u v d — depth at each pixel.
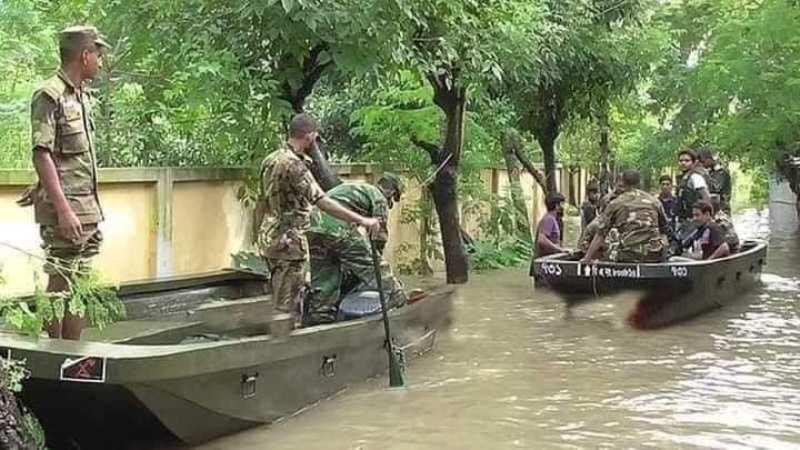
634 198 10.81
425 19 10.25
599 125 19.62
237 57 9.33
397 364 7.21
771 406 6.86
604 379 7.66
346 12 8.84
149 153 10.30
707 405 6.88
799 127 19.20
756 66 18.45
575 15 15.28
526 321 10.37
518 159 17.84
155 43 9.58
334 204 7.07
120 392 4.96
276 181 7.05
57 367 4.82
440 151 13.13
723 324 10.38
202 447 5.65
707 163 14.10
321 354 6.59
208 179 9.62
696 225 12.09
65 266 5.37
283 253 7.10
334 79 10.84
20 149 8.91
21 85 10.17
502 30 11.80
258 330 6.61
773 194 35.97
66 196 5.48
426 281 13.43
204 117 10.33
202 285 8.31
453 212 13.24
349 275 7.66
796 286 13.49
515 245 16.61
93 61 5.60
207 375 5.40
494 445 5.86
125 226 8.73
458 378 7.59
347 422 6.25
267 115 9.40
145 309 7.70
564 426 6.29
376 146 13.50
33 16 10.39
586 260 10.88
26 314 5.11
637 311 10.42
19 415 4.55
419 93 12.70
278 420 6.16
